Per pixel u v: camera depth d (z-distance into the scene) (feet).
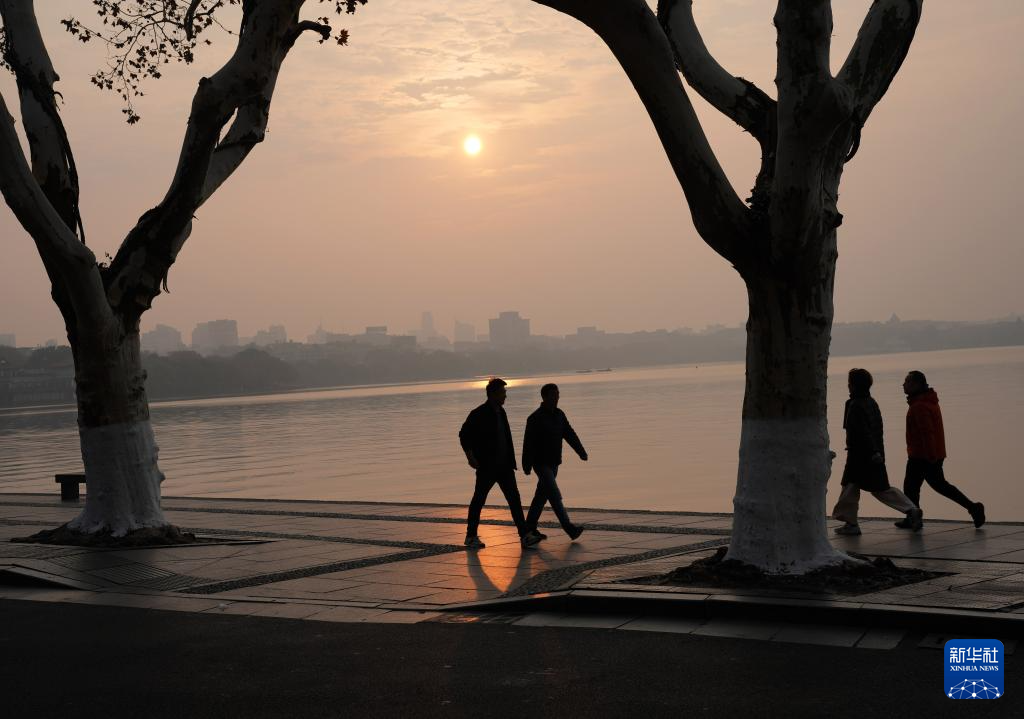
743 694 20.83
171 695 22.13
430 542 44.78
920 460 42.91
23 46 46.47
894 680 21.36
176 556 41.98
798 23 27.76
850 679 21.56
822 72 27.96
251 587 35.37
